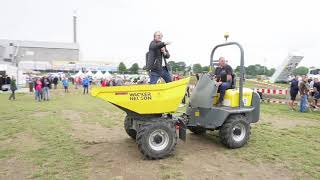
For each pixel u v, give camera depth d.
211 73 7.32
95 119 11.19
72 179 4.97
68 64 83.62
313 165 5.70
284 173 5.30
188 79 6.32
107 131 8.84
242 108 6.99
